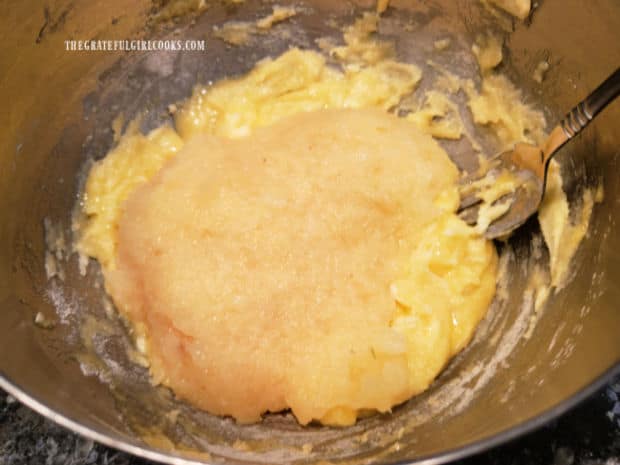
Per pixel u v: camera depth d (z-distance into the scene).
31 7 0.23
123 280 0.26
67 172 0.27
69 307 0.25
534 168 0.24
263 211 0.25
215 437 0.23
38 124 0.25
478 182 0.27
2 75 0.23
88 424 0.17
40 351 0.21
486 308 0.26
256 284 0.24
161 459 0.16
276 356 0.23
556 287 0.24
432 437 0.21
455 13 0.27
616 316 0.19
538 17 0.24
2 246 0.23
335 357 0.23
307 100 0.31
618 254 0.21
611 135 0.22
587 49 0.23
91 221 0.27
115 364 0.24
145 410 0.23
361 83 0.31
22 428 0.21
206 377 0.23
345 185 0.26
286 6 0.29
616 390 0.22
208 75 0.30
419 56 0.30
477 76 0.28
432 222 0.26
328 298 0.24
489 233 0.26
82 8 0.25
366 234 0.25
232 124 0.30
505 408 0.20
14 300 0.22
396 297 0.25
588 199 0.24
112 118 0.28
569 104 0.25
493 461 0.21
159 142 0.30
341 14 0.29
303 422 0.23
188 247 0.25
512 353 0.24
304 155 0.27
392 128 0.28
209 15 0.29
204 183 0.27
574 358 0.20
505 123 0.28
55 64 0.25
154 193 0.27
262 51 0.30
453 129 0.30
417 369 0.24
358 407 0.23
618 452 0.21
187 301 0.24
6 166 0.23
